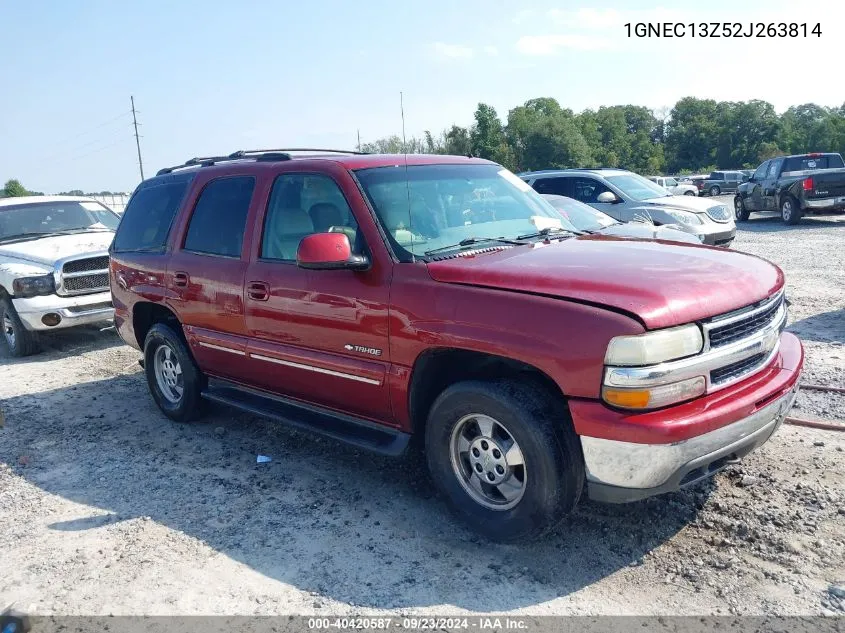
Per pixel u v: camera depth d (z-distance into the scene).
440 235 4.19
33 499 4.65
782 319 3.93
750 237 16.67
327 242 3.86
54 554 3.91
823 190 18.70
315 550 3.80
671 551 3.56
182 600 3.41
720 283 3.46
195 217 5.42
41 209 10.35
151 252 5.80
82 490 4.75
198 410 5.82
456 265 3.79
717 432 3.21
